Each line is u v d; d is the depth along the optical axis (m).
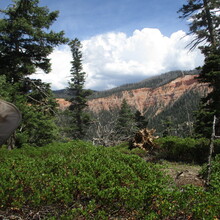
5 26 14.10
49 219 3.10
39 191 3.58
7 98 12.15
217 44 15.88
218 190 3.69
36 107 16.14
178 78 178.38
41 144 15.98
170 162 10.39
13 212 3.51
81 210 3.04
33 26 15.79
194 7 20.50
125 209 3.38
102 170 4.57
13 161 5.43
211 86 14.07
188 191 3.26
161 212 3.10
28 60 15.71
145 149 13.07
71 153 7.30
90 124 34.16
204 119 13.02
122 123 38.94
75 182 3.83
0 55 14.54
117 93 192.00
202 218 2.94
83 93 37.25
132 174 4.29
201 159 10.30
